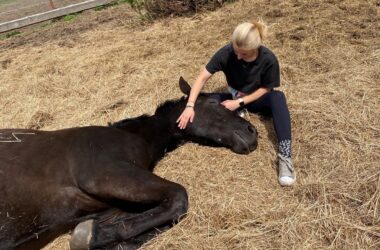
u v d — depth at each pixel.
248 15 6.71
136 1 8.02
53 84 5.71
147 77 5.38
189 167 3.62
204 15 7.32
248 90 3.85
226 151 3.73
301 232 2.82
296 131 3.84
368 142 3.54
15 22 9.19
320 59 5.01
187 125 3.77
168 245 2.88
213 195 3.23
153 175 3.10
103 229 2.93
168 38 6.52
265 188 3.27
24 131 3.44
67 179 3.14
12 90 5.77
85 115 4.85
